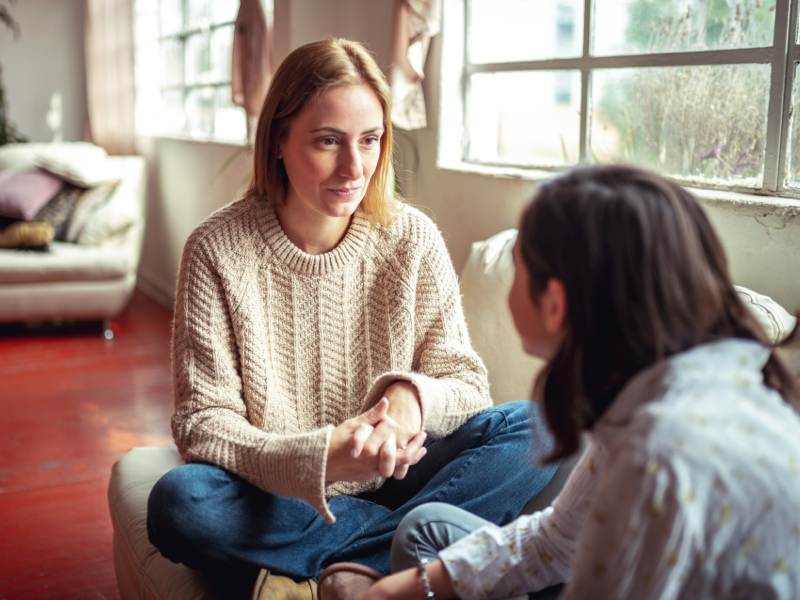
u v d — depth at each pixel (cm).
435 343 146
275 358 140
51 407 298
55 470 242
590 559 67
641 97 189
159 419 287
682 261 69
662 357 70
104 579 181
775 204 147
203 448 123
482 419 135
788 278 146
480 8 238
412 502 129
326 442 113
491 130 240
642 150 191
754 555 65
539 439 95
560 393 74
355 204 132
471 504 127
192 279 135
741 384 69
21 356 367
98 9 544
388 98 133
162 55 498
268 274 139
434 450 139
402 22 232
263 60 328
